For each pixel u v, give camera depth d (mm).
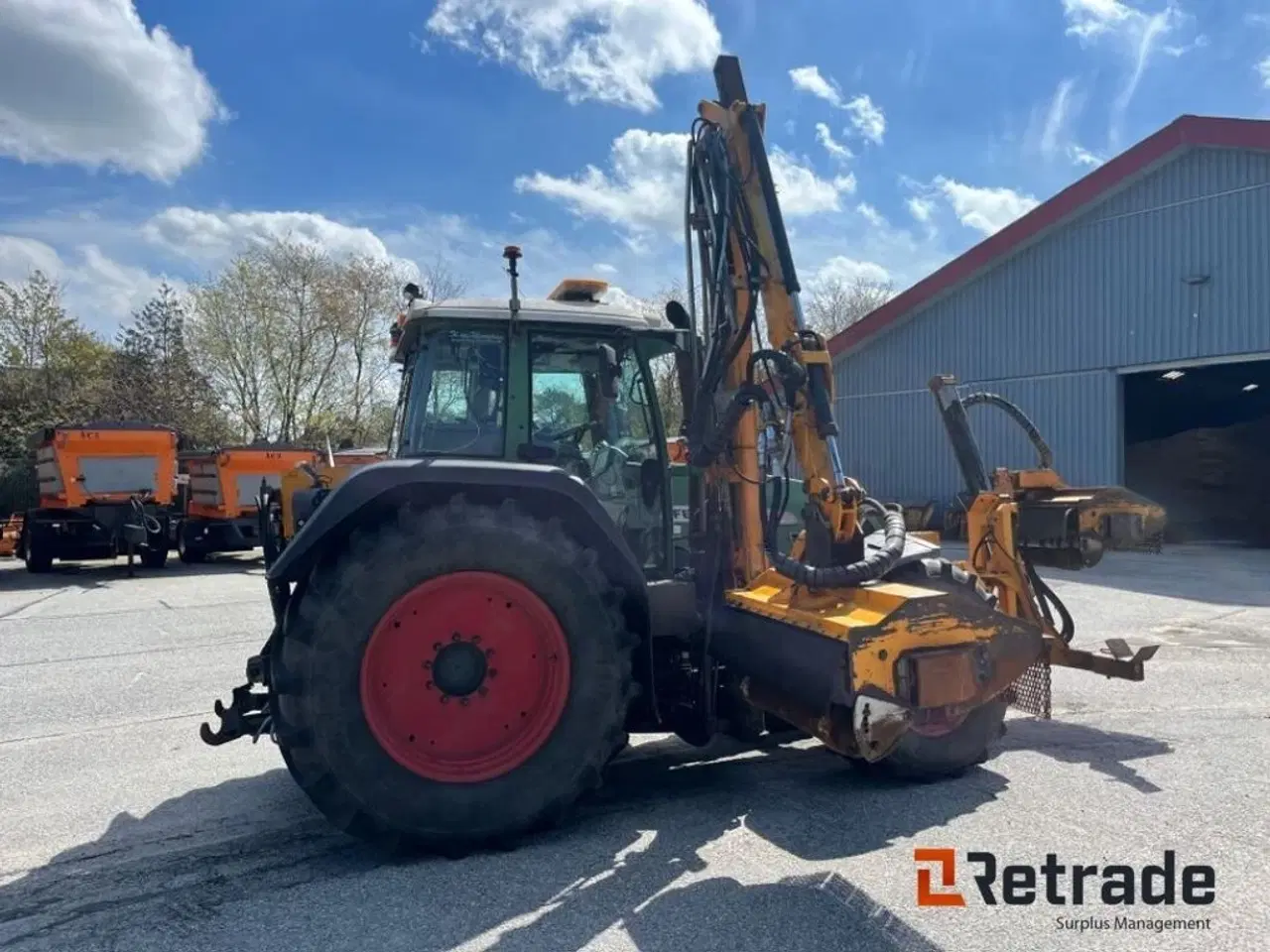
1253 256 13695
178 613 9734
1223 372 16859
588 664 3371
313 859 3277
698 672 3883
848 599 3512
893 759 3922
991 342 17375
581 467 4078
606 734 3383
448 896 2943
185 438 26719
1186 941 2627
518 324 3965
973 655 3326
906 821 3549
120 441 14344
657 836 3420
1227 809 3631
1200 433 17312
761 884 3006
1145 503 4844
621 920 2764
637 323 4141
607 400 3979
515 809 3266
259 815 3748
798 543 4145
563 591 3346
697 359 4141
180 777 4285
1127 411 19281
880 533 4066
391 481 3264
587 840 3385
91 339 28812
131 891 3045
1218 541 16031
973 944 2617
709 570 3945
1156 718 5020
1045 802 3732
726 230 3859
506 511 3383
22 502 23172
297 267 29094
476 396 3951
